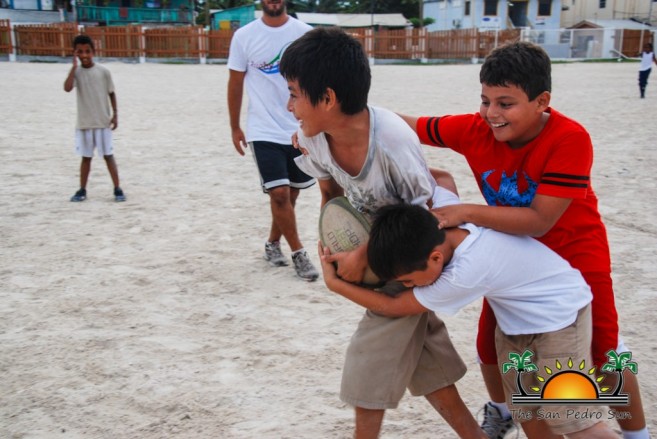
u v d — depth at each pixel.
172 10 51.12
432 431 3.20
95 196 7.91
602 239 2.73
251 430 3.21
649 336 4.20
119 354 3.97
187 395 3.52
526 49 2.43
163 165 9.72
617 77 26.47
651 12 57.84
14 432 3.19
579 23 54.81
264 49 4.96
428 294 2.48
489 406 3.12
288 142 5.04
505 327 2.57
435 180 2.92
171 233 6.45
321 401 3.47
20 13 45.16
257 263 5.61
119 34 37.25
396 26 61.19
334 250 2.76
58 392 3.54
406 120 3.00
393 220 2.41
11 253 5.82
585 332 2.49
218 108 16.45
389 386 2.65
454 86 22.48
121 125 13.49
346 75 2.40
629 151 10.40
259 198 7.83
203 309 4.66
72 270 5.41
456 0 55.72
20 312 4.58
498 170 2.68
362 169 2.61
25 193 8.00
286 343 4.13
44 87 20.84
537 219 2.48
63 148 10.98
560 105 16.62
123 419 3.30
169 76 27.11
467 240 2.47
